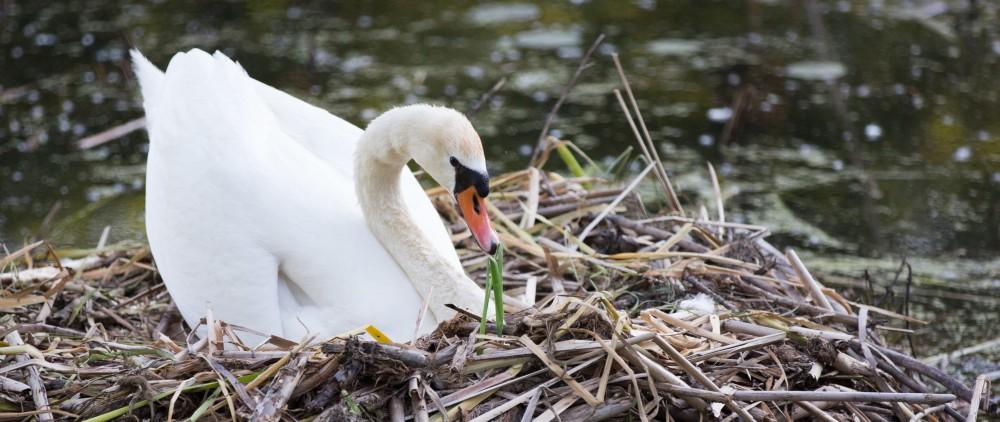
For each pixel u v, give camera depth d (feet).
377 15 59.72
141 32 55.42
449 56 53.98
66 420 22.40
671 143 46.09
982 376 24.63
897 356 24.81
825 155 45.47
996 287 36.50
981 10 60.18
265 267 25.50
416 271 26.25
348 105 47.65
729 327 25.20
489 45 55.62
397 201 26.68
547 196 33.27
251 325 25.44
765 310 27.17
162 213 26.58
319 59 52.90
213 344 23.32
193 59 27.45
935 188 42.96
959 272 37.50
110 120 47.19
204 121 26.55
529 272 30.53
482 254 31.63
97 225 39.60
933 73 52.21
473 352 22.35
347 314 25.66
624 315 23.38
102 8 59.06
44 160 44.60
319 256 25.75
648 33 57.26
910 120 48.03
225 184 25.76
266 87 29.43
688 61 53.78
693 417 22.90
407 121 25.91
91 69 51.21
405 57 53.72
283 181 26.35
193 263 25.77
